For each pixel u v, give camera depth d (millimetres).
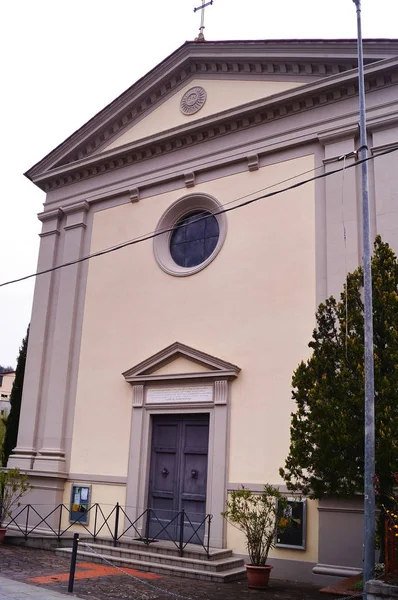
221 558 12656
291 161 15039
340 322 10562
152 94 18172
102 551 13508
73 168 19109
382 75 14008
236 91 16578
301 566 12164
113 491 15461
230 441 13875
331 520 11984
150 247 16969
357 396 9570
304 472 12617
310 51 15164
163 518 14594
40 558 13180
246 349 14289
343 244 13555
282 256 14430
